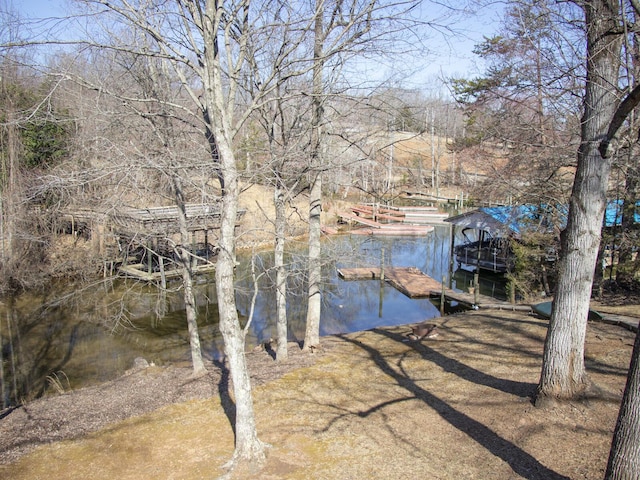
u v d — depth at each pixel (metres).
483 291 21.78
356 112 9.70
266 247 26.78
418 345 12.48
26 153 14.97
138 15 6.36
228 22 6.57
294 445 7.44
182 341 15.25
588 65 7.33
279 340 11.66
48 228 16.89
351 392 9.55
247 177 8.27
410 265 27.52
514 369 10.05
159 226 12.23
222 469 6.82
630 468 4.73
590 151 7.29
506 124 11.73
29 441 8.00
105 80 7.51
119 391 10.23
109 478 6.80
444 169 50.97
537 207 16.41
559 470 6.31
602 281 16.16
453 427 7.76
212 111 6.37
